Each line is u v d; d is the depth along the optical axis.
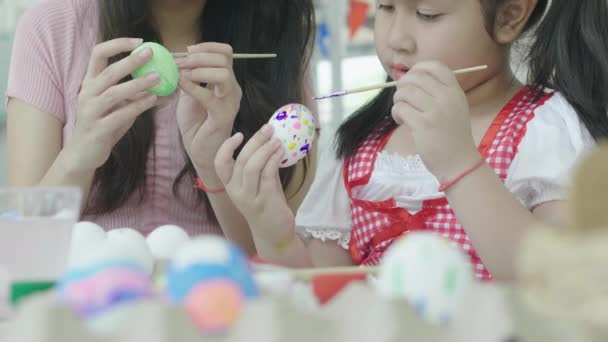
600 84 1.54
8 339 0.59
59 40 1.89
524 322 0.60
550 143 1.48
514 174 1.49
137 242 1.04
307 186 1.92
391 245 1.56
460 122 1.33
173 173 1.84
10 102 1.89
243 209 1.50
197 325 0.60
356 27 3.15
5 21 3.29
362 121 1.71
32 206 0.92
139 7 1.81
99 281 0.66
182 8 1.91
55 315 0.55
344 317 0.61
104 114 1.58
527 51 1.60
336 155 1.71
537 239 0.60
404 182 1.58
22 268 0.90
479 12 1.49
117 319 0.61
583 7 1.54
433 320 0.64
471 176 1.33
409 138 1.66
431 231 1.53
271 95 1.86
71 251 0.98
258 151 1.47
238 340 0.57
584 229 0.58
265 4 1.87
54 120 1.87
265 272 0.87
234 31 1.89
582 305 0.57
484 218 1.31
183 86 1.58
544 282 0.59
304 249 1.56
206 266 0.64
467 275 0.67
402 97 1.37
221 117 1.61
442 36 1.48
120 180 1.78
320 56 3.23
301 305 0.65
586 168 0.59
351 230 1.67
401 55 1.52
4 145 3.21
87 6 1.92
